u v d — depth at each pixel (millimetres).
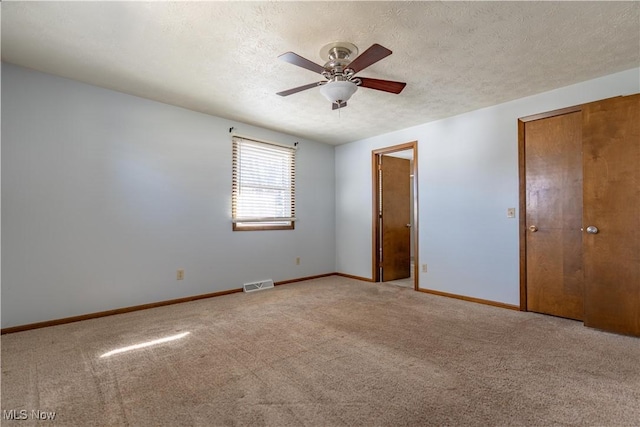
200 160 3725
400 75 2713
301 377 1864
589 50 2316
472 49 2299
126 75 2760
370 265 4805
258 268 4297
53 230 2770
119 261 3129
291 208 4695
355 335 2529
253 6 1824
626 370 1927
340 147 5316
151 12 1885
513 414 1510
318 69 2127
